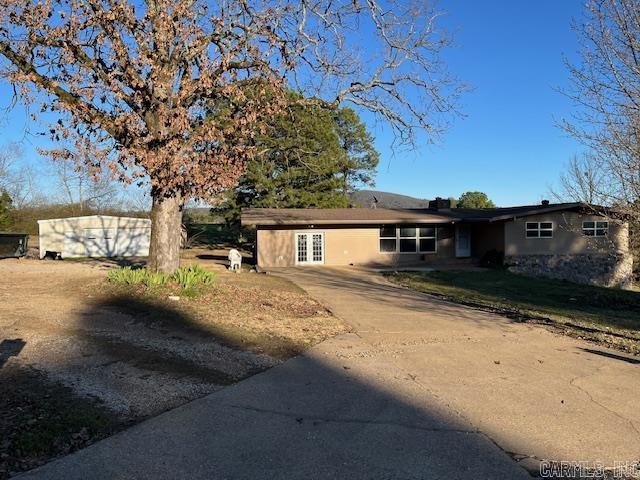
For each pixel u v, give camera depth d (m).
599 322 11.96
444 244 29.23
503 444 4.51
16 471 3.77
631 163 9.98
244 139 12.66
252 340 8.12
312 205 35.47
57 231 33.94
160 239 12.70
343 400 5.55
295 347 7.88
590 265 27.19
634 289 27.05
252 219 26.92
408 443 4.48
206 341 7.87
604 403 5.62
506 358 7.59
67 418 4.62
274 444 4.39
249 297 12.10
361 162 42.50
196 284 12.22
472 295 16.78
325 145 35.16
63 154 11.35
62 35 10.50
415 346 8.27
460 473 3.95
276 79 12.23
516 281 21.95
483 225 28.91
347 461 4.11
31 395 5.15
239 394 5.64
